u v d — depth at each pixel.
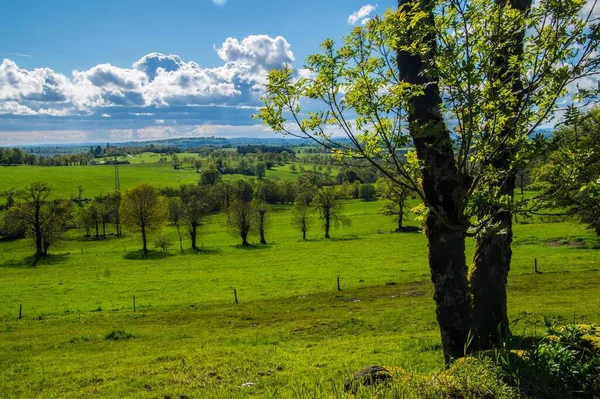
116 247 96.06
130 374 15.43
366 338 19.55
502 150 5.68
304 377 12.39
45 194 85.69
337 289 39.97
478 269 10.42
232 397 11.03
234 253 80.50
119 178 195.75
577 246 54.38
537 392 4.54
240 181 155.50
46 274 63.12
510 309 22.94
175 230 115.69
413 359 13.51
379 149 5.92
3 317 35.75
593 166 5.25
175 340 23.78
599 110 5.79
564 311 21.06
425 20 5.85
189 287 48.03
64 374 16.58
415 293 33.84
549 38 5.36
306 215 103.00
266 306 33.91
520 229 72.94
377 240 85.50
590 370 4.76
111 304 40.06
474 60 5.32
